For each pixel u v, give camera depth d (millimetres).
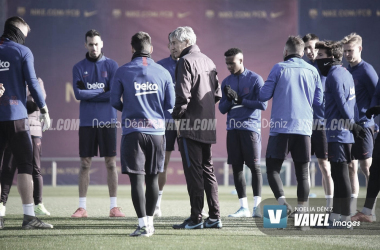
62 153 45875
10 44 15531
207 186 16281
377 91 17875
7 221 17719
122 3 46438
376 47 46250
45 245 12750
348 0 46344
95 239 13703
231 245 12844
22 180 15703
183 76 15227
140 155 14211
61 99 45938
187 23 46750
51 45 45938
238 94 20578
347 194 16219
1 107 15266
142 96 14320
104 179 46094
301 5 46750
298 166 16250
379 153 16703
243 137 20141
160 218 19234
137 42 14883
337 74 16250
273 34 47062
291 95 16156
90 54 20609
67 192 36625
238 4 46875
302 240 13789
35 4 45656
